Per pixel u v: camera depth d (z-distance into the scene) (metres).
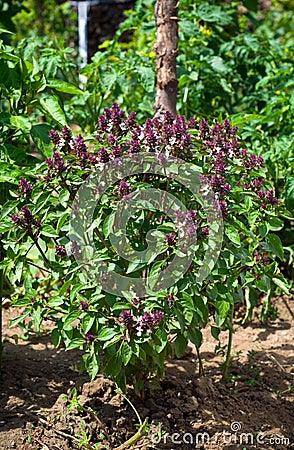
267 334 3.90
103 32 9.84
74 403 2.78
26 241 2.83
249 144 4.48
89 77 4.58
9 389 3.15
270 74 4.62
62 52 4.36
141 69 4.38
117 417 2.96
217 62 4.64
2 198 3.07
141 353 2.63
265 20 10.22
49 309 3.00
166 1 3.67
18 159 3.07
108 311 2.78
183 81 4.40
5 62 3.05
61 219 2.61
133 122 2.75
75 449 2.80
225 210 2.59
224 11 5.40
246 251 2.80
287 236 4.47
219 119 3.86
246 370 3.45
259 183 2.74
